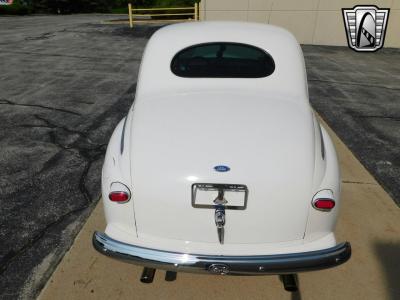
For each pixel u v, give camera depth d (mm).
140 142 2084
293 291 2318
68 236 2750
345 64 9922
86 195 3281
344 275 2453
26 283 2332
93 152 4133
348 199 3293
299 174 1927
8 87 6805
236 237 1978
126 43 12289
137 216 1998
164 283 2367
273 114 2275
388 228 2904
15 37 13461
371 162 4066
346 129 5047
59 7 40938
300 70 2645
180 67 2652
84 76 7738
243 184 1881
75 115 5328
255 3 13422
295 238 1992
